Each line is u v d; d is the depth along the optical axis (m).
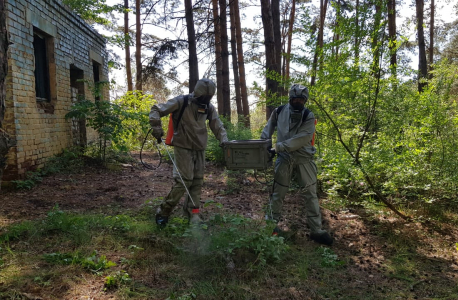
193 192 4.22
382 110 5.48
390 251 3.99
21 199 5.54
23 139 6.52
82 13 13.68
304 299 2.89
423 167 5.10
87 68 10.45
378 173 5.31
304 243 4.11
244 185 6.98
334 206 5.38
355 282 3.25
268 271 3.30
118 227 4.15
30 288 2.74
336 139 5.18
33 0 7.04
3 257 3.28
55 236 3.85
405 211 5.16
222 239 3.59
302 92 3.86
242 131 10.29
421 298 2.98
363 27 4.46
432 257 3.85
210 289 2.90
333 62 4.76
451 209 5.30
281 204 4.20
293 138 3.84
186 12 11.77
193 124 3.97
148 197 5.94
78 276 2.97
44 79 7.99
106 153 9.48
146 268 3.21
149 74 13.80
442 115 5.45
